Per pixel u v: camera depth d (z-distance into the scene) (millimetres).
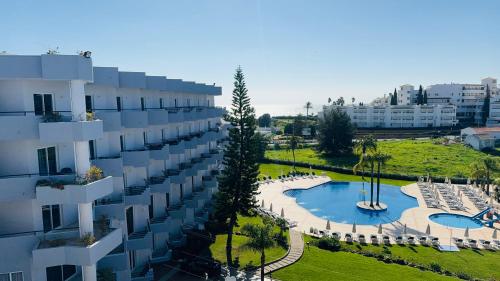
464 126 131125
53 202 17344
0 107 17969
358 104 159875
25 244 17875
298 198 58094
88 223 18766
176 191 36062
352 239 38125
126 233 25609
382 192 61219
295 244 35188
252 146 34906
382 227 43281
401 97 167875
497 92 155500
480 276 29594
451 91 152125
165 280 26766
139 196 26438
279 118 190500
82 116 18344
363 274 28688
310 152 97125
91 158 23844
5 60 16656
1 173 17938
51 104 19641
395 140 109062
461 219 46656
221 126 53719
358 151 52719
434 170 72250
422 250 35750
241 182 35094
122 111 25781
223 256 31219
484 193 56812
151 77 30594
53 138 17156
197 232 36031
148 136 31844
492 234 40344
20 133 16875
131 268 27328
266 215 45344
